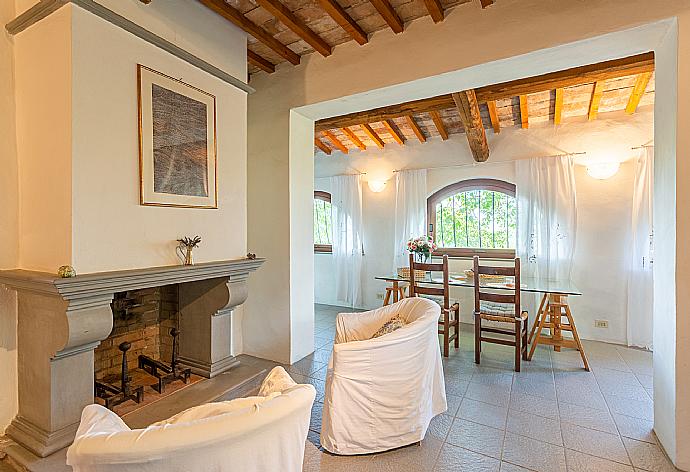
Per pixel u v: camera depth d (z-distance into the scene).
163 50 2.41
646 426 2.51
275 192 3.70
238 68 3.04
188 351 3.07
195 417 1.36
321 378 3.33
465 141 5.30
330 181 6.43
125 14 2.24
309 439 2.38
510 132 4.95
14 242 2.23
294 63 3.47
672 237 2.12
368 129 5.28
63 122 1.97
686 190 2.03
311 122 3.95
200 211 2.67
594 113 4.30
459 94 3.48
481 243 5.37
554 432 2.44
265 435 1.16
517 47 2.53
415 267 4.14
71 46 1.95
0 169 2.17
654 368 2.42
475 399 2.91
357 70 3.19
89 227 2.02
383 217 5.96
